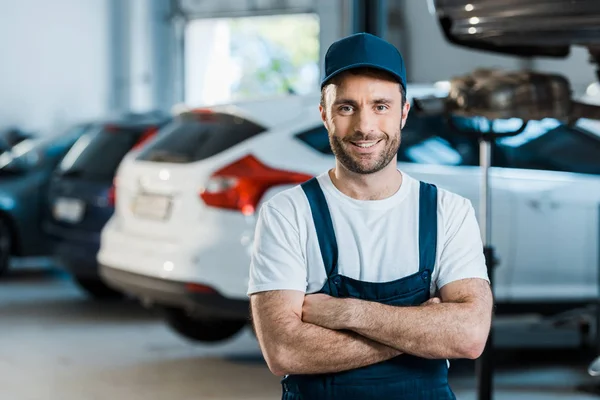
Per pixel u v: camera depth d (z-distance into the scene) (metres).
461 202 2.54
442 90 6.07
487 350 4.62
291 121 5.93
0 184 9.95
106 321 8.03
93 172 8.36
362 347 2.44
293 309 2.47
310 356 2.44
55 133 10.46
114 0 17.23
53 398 5.66
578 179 6.18
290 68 21.75
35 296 9.27
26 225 9.95
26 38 16.09
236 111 6.04
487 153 4.54
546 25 4.32
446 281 2.51
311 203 2.50
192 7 17.64
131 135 8.45
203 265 5.77
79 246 8.27
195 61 18.02
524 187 6.07
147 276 6.06
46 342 7.21
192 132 6.25
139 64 17.39
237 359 6.67
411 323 2.41
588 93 12.75
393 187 2.50
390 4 15.72
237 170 5.78
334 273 2.49
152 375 6.21
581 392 5.75
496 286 6.05
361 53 2.41
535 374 6.18
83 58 16.89
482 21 4.48
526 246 6.07
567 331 6.84
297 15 16.89
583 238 6.17
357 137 2.43
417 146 5.97
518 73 4.48
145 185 6.27
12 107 15.92
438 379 2.50
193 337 6.76
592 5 4.17
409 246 2.49
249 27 21.52
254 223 5.71
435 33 15.52
